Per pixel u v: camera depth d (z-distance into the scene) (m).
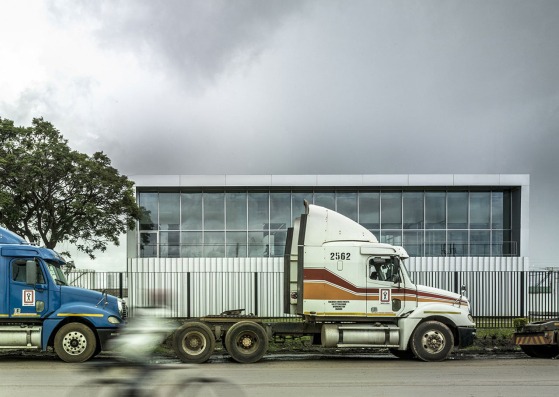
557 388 10.45
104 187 26.30
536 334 15.60
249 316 15.23
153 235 30.34
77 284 23.39
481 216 31.03
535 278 26.30
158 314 12.10
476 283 26.78
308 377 11.88
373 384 10.91
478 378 11.72
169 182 29.95
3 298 14.64
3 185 24.77
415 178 30.45
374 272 15.18
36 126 25.95
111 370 7.74
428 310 15.02
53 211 25.69
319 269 15.06
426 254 30.73
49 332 14.62
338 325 15.02
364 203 30.92
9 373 12.46
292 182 30.30
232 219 30.62
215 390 7.79
